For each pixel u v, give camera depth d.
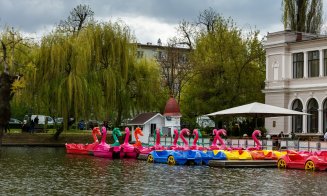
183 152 41.19
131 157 48.09
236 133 66.06
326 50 62.06
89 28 62.38
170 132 65.38
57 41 60.00
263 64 75.75
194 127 73.06
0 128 18.31
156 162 42.66
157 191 25.59
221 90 69.19
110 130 76.50
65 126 60.19
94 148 49.75
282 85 66.31
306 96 63.94
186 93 73.56
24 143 64.88
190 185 27.86
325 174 33.69
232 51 70.69
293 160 38.03
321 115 62.09
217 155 41.12
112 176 32.00
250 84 70.69
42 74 59.75
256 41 73.19
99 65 63.06
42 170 35.31
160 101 72.50
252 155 41.03
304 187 27.17
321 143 46.31
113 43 62.84
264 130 65.44
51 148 60.34
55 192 25.17
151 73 68.06
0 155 45.94
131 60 65.00
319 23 72.81
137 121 66.31
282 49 66.62
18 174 32.75
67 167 37.56
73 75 59.38
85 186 27.28
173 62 78.88
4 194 24.53
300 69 65.31
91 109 61.12
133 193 24.91
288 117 65.44
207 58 71.19
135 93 67.19
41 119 87.62
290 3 72.44
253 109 49.91
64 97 59.38
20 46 57.38
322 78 62.16
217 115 53.50
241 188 26.78
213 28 75.38
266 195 24.45
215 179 30.70
